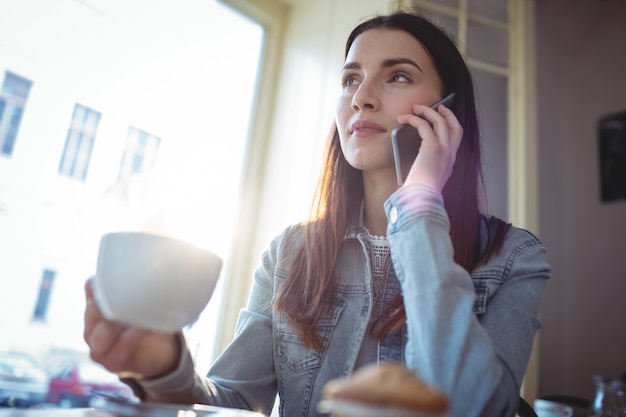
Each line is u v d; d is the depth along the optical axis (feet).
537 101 7.43
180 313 1.52
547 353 6.63
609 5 7.61
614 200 6.86
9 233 3.72
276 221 5.36
